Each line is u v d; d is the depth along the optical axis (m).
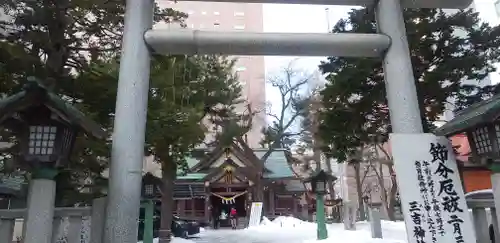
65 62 8.72
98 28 9.01
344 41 5.76
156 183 11.73
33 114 4.24
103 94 8.48
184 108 10.59
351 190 44.72
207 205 26.19
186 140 11.16
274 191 28.75
